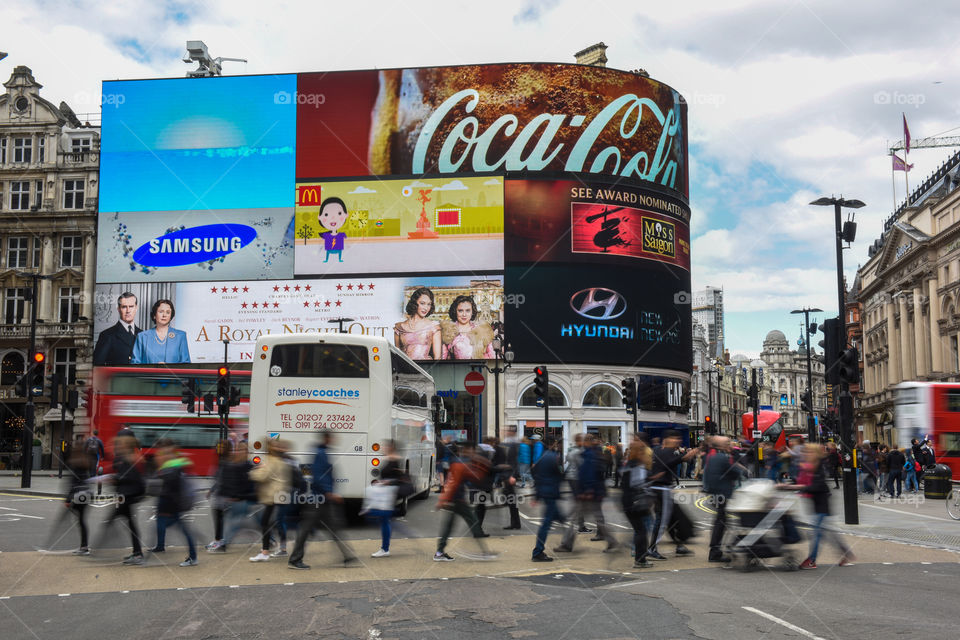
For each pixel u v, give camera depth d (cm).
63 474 4012
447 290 5025
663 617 861
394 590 1021
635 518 1209
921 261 7006
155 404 3256
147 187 5241
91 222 5397
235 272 5141
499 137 5106
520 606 921
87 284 5350
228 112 5256
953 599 964
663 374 5225
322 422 1692
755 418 4403
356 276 5088
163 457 1270
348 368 1708
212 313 5122
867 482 3045
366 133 5175
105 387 3247
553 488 1280
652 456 1342
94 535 1591
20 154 5531
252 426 1692
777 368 19138
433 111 5153
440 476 2905
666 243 5297
